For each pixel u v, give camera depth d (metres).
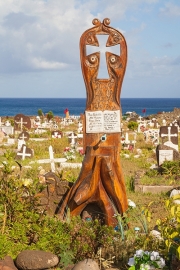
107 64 8.12
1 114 104.12
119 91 8.19
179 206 5.61
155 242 6.27
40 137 29.03
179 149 22.12
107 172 7.88
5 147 23.12
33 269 5.57
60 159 18.06
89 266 5.56
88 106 8.16
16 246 6.09
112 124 8.16
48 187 8.16
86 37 8.02
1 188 6.73
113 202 8.02
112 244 6.36
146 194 11.73
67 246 6.14
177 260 5.50
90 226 6.67
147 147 24.22
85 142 8.14
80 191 7.95
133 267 5.55
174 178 13.46
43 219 6.61
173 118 59.91
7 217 6.54
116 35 8.03
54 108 145.12
